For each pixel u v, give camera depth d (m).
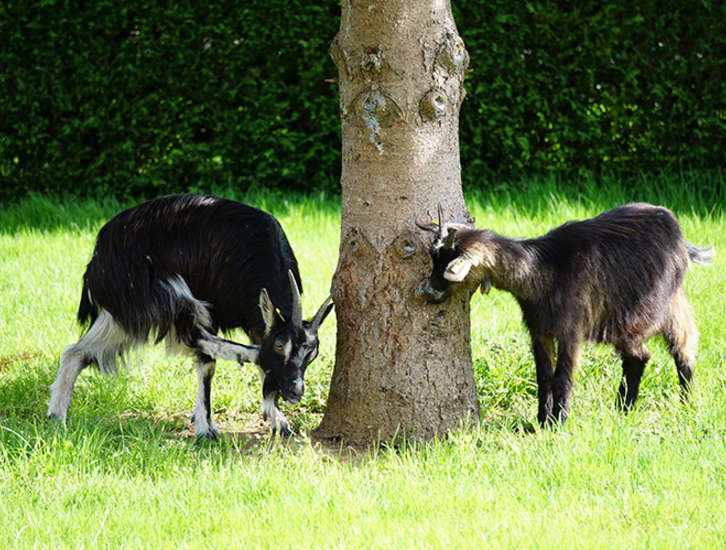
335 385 9.45
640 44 18.12
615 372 10.65
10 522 7.12
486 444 8.86
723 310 12.11
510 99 18.34
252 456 8.79
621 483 7.57
